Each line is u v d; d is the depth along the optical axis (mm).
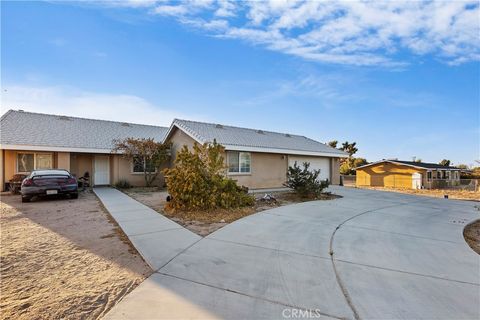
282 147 17359
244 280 3699
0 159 14109
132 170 18188
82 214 8375
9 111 17703
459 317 2889
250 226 6902
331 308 3016
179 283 3578
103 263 4324
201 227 6785
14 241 5496
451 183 33438
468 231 7594
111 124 21094
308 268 4180
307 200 12352
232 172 15375
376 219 8289
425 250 5297
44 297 3211
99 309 2945
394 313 2939
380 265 4387
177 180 8938
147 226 6715
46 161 15484
